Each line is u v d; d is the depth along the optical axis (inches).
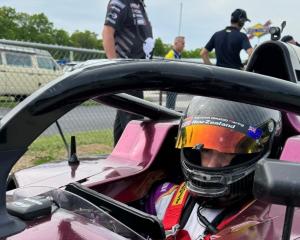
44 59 230.1
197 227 71.0
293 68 91.3
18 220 44.6
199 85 43.5
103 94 43.8
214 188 66.1
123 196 81.0
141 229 59.2
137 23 148.3
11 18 1485.0
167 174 89.0
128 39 147.8
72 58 223.8
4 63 221.5
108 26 145.6
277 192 40.6
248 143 65.3
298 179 40.5
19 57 224.7
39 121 42.7
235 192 66.3
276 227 57.6
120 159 91.0
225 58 221.5
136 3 148.3
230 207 69.1
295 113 45.1
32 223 45.6
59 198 54.6
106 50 147.1
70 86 42.6
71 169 85.4
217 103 68.7
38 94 42.6
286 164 42.0
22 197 55.4
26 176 82.5
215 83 43.4
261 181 41.6
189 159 68.9
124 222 60.6
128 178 82.0
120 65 43.7
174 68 43.4
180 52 303.4
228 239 56.2
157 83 43.5
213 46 230.5
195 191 67.7
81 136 250.1
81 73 43.0
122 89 43.7
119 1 144.9
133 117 135.0
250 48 217.0
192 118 68.9
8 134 42.0
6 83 222.7
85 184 76.5
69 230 45.5
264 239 54.9
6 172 42.5
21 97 228.5
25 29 1525.6
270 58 94.0
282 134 81.5
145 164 86.2
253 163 65.5
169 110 96.8
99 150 224.7
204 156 67.0
